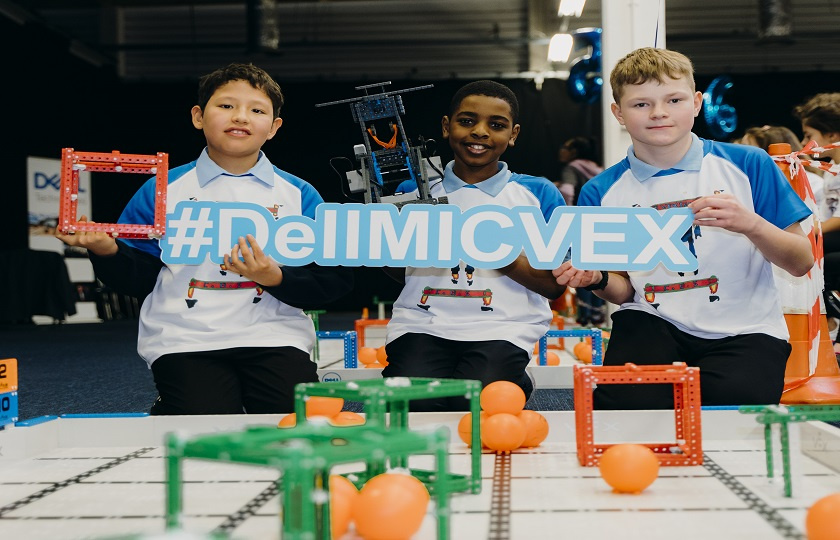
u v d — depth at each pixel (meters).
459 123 2.78
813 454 2.02
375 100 2.62
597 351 4.19
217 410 2.45
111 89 13.76
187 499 1.72
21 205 12.02
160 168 2.48
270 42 11.95
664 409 2.46
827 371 2.98
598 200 2.68
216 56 13.96
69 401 3.95
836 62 12.95
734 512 1.56
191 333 2.54
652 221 2.41
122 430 2.34
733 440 2.26
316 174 13.66
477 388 1.71
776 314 2.54
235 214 2.50
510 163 13.34
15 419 2.23
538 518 1.54
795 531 1.44
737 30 12.86
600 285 2.46
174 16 13.79
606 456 1.72
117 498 1.74
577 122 13.23
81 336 9.52
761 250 2.38
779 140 3.93
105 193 13.79
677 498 1.67
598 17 12.84
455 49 13.62
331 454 1.07
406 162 2.61
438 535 1.26
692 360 2.56
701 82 12.94
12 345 8.09
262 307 2.63
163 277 2.62
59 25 13.79
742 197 2.53
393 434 1.22
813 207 2.88
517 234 2.44
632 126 2.48
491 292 2.76
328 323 10.77
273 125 2.73
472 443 1.72
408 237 2.47
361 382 1.68
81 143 13.13
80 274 12.97
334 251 2.49
